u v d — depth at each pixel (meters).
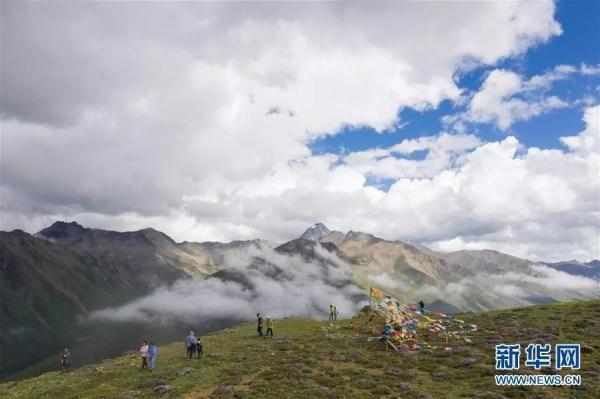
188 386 39.69
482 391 35.56
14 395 43.25
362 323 69.75
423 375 41.34
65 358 60.59
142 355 49.41
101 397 38.50
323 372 42.47
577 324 57.66
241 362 48.16
